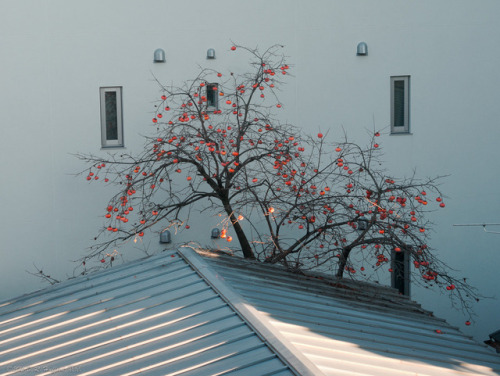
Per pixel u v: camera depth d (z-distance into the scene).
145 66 12.04
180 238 12.09
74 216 12.07
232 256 8.45
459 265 12.27
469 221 12.27
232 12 12.05
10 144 11.97
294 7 12.08
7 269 12.03
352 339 5.70
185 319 5.70
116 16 11.99
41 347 5.68
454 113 12.25
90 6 11.97
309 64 12.12
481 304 12.28
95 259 12.09
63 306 6.59
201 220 12.08
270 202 9.90
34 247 12.06
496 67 12.23
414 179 12.24
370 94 12.19
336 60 12.15
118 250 12.07
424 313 8.34
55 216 12.06
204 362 4.82
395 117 12.37
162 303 6.15
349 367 4.85
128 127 12.07
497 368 6.09
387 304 8.05
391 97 12.30
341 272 9.48
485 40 12.19
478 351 6.66
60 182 12.04
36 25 11.92
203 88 11.96
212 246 12.04
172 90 12.04
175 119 11.98
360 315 6.81
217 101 12.03
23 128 11.98
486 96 12.24
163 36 12.02
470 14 12.16
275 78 12.09
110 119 12.19
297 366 4.54
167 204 12.01
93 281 7.16
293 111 12.15
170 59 12.04
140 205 11.98
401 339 6.26
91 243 12.09
